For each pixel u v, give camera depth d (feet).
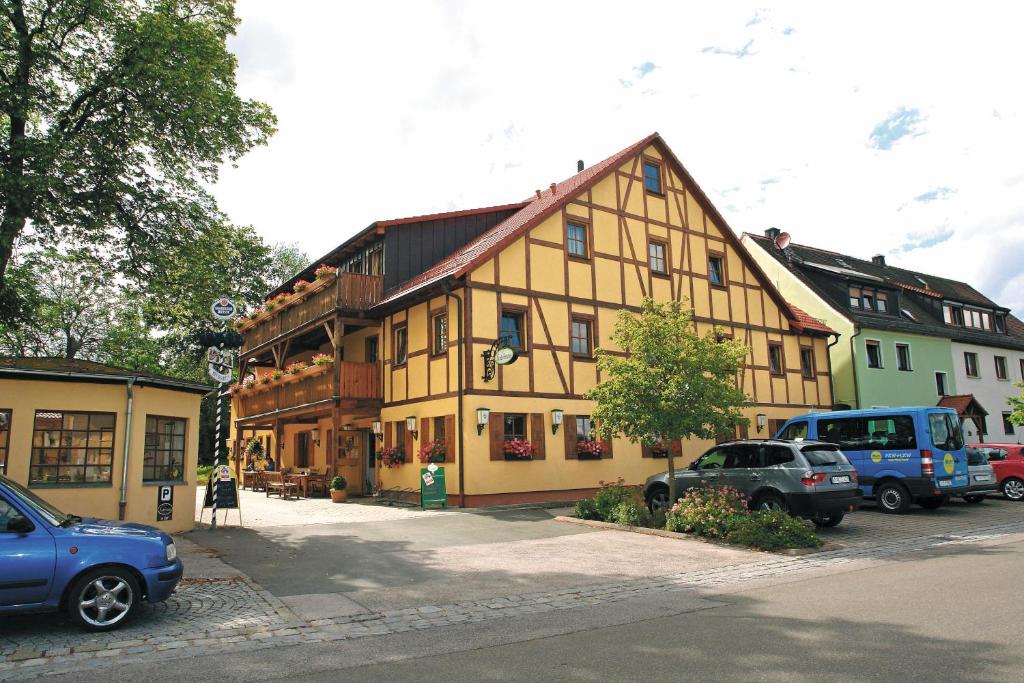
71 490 38.29
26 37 46.19
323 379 68.59
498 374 58.95
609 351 67.51
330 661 18.39
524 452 58.54
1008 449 60.39
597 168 75.00
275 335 82.84
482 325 58.90
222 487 46.44
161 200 51.19
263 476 78.95
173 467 44.47
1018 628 19.62
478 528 44.47
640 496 48.98
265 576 29.91
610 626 21.68
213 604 24.89
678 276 75.51
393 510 55.36
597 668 17.26
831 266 111.55
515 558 34.22
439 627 21.98
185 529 44.16
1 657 18.89
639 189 73.82
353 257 77.00
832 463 42.09
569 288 65.51
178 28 49.83
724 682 15.96
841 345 96.73
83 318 116.88
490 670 17.31
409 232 70.95
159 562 22.57
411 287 65.10
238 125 54.95
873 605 23.09
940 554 33.78
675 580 29.09
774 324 84.84
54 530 21.62
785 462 41.88
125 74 47.62
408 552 35.83
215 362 47.60
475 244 70.90
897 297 107.55
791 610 22.89
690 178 77.92
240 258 58.49
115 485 39.78
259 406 86.63
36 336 104.22
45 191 43.57
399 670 17.52
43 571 20.92
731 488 41.98
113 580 21.81
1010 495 59.57
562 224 66.18
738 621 21.68
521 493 58.65
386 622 22.61
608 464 64.64
